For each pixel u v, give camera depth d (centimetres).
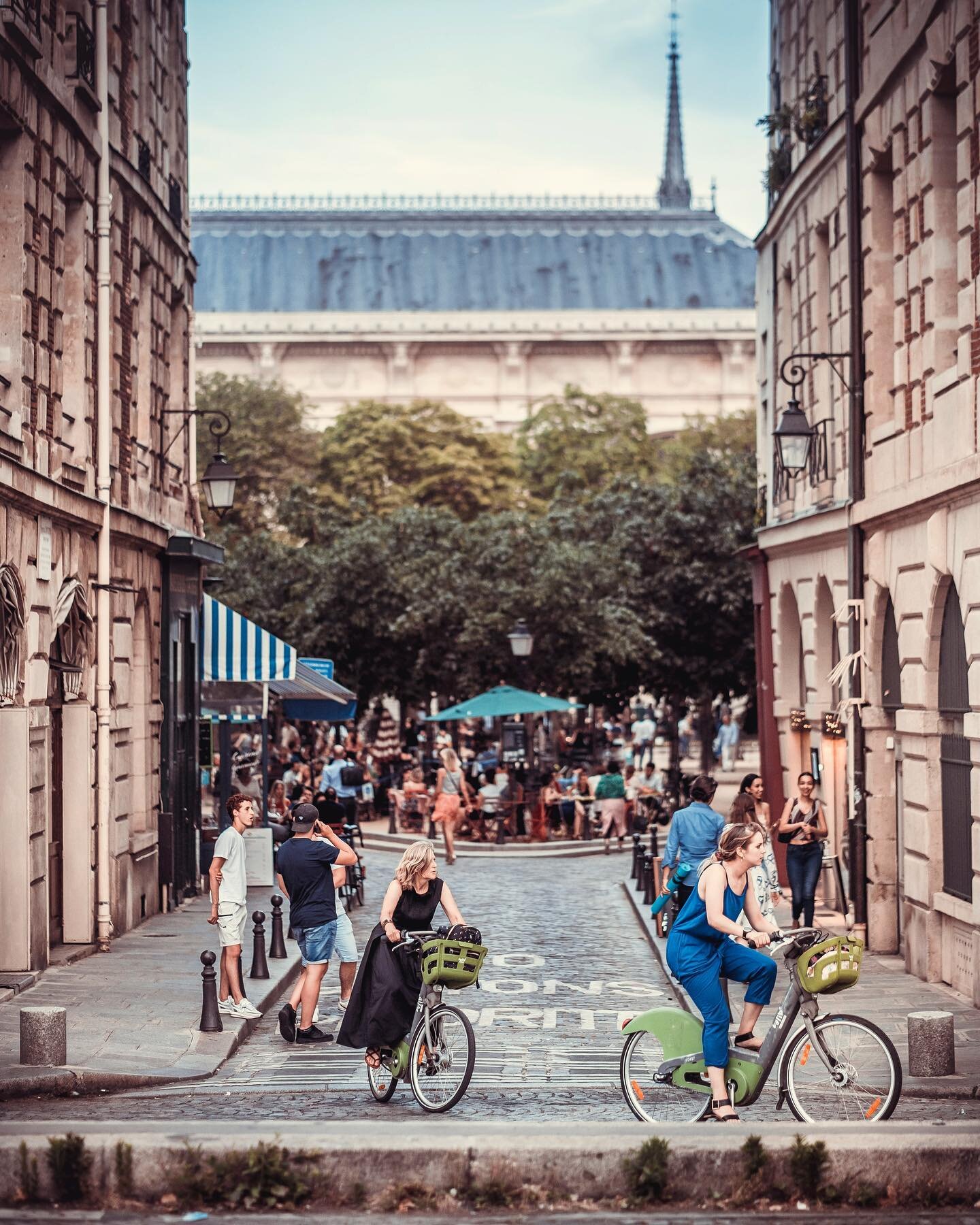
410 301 14338
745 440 9975
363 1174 933
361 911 2770
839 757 2683
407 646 5291
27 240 1923
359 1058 1515
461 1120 1183
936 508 1927
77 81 2162
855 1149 932
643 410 10219
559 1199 929
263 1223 892
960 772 1884
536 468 9888
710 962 1089
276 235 14675
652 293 14450
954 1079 1309
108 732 2242
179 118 3078
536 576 5100
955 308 1986
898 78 2152
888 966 2131
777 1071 1348
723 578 5516
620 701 5753
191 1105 1262
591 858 3850
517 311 13588
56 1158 921
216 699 3156
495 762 4797
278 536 8488
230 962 1680
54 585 2038
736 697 5903
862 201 2369
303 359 13525
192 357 3200
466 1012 1802
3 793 1856
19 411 1866
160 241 2834
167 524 2730
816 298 2764
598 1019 1761
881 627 2280
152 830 2634
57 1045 1379
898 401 2173
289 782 3738
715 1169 930
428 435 9231
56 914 2166
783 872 2983
